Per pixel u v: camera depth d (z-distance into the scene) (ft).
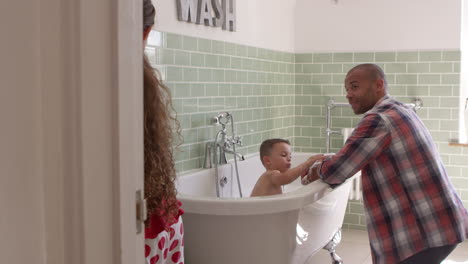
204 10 11.91
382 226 7.89
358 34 15.51
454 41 14.55
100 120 2.60
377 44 15.33
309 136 16.26
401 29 15.06
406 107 8.40
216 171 11.89
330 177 8.45
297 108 16.39
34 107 2.48
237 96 13.42
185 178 10.98
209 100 12.26
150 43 10.19
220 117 12.44
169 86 10.83
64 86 2.47
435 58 14.75
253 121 14.20
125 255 2.79
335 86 15.84
